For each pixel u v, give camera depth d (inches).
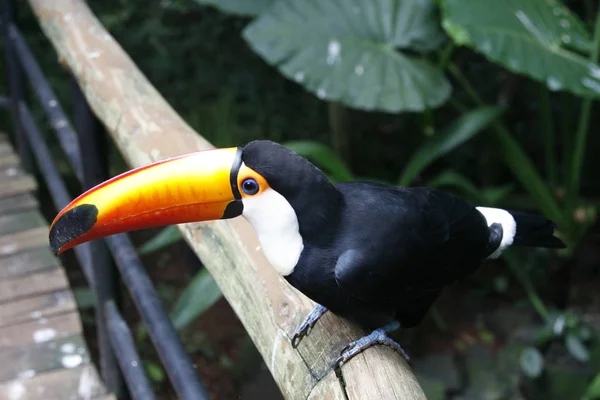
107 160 119.0
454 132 177.3
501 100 237.1
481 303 215.6
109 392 126.4
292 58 172.2
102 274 123.6
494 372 193.3
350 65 172.4
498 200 221.8
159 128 93.2
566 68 161.3
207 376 183.0
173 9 242.5
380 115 251.9
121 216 72.5
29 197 176.2
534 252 211.9
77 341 135.0
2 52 234.4
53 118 143.8
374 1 181.9
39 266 152.7
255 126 239.1
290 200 68.8
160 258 219.9
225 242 80.0
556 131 245.6
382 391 62.7
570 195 196.4
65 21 119.1
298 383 67.4
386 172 246.5
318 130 243.0
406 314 85.4
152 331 102.5
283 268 71.0
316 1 179.5
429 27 179.9
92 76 104.6
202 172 69.7
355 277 70.2
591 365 186.7
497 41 161.0
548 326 192.7
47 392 124.5
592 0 233.3
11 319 139.3
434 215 79.0
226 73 244.7
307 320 71.4
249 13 198.1
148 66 243.6
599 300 211.2
